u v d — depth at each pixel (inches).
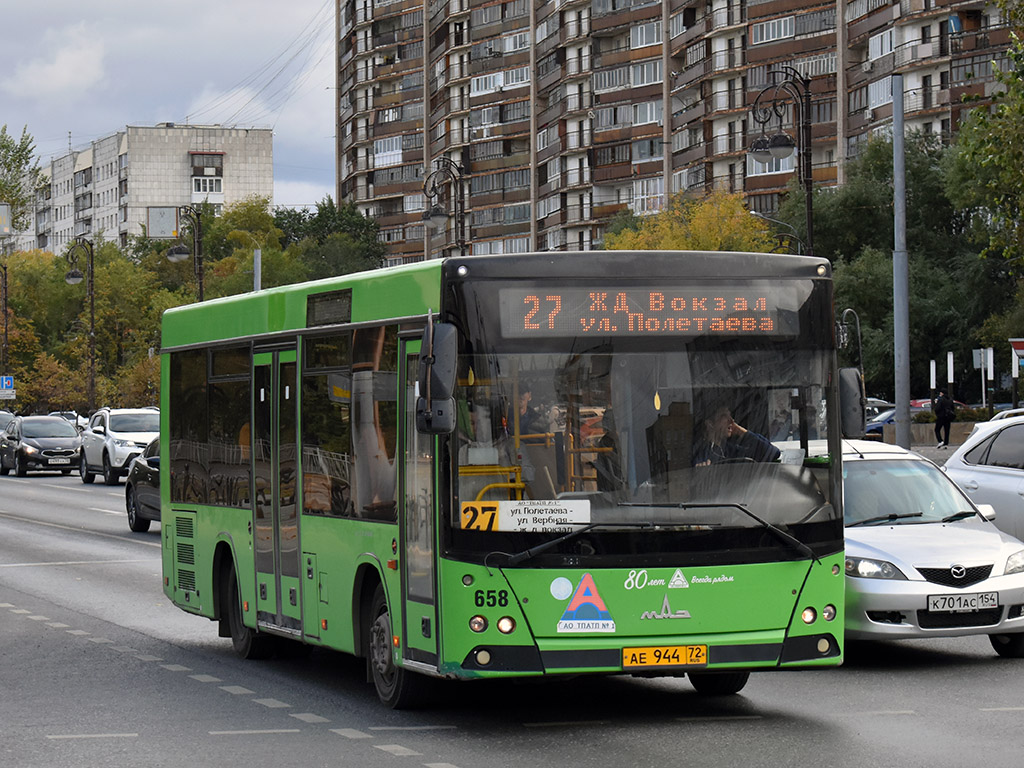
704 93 5029.5
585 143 5625.0
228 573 744.3
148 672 690.8
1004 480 908.0
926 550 666.8
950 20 4084.6
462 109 6491.1
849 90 4549.7
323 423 621.0
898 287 1727.4
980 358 2765.7
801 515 525.7
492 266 518.3
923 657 701.9
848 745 494.0
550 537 509.4
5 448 2960.1
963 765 461.1
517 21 6107.3
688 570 513.7
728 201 4003.4
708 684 606.5
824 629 527.2
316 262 6850.4
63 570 1192.2
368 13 7406.5
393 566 554.3
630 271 522.3
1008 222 1497.3
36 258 7071.9
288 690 631.8
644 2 5354.3
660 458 516.4
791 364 530.9
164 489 819.4
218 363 742.5
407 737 518.6
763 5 4766.2
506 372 514.0
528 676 508.1
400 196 7317.9
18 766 483.2
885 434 3115.2
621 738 510.6
